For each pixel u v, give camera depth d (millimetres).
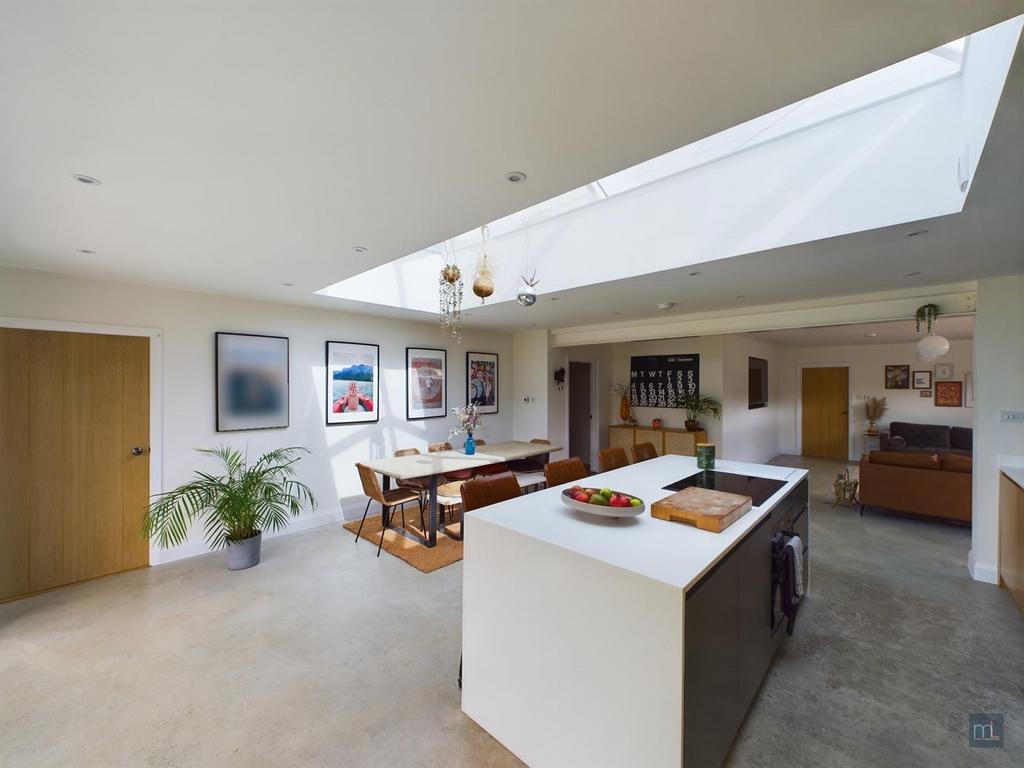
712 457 2906
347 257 2756
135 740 1786
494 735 1784
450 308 4086
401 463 4176
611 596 1391
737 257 2709
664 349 6816
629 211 3225
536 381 6277
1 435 2941
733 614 1636
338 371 4637
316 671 2217
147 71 1129
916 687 2068
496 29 999
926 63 1937
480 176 1732
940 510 4301
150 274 3156
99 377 3295
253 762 1682
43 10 931
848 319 3867
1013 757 1688
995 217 2021
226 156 1573
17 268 2967
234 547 3412
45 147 1499
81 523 3219
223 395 3859
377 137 1456
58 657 2330
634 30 1001
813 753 1708
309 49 1058
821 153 2363
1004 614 2709
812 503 5238
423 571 3377
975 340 3205
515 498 2293
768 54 1079
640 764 1327
